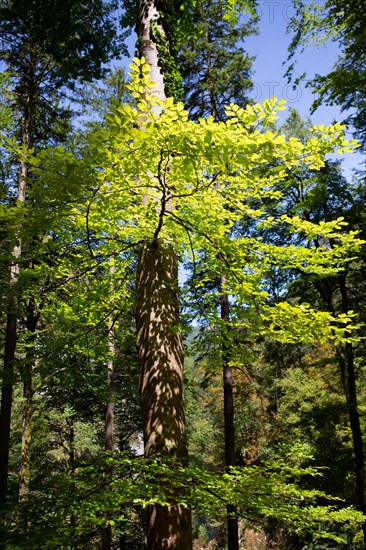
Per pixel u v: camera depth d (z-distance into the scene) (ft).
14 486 43.68
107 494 9.86
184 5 20.57
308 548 45.39
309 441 43.80
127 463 10.83
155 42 17.16
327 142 9.45
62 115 36.73
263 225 14.16
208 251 14.74
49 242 13.89
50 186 10.16
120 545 44.09
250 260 13.69
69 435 46.01
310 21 25.98
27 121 33.47
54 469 43.96
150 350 13.25
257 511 11.39
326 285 37.27
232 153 9.15
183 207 12.80
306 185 37.17
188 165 9.44
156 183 12.18
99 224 14.85
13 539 9.72
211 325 17.35
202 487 10.52
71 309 18.57
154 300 13.82
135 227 14.67
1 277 14.71
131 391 39.11
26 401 30.12
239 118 9.12
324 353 52.31
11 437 48.42
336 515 13.56
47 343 19.33
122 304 18.57
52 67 34.94
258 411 61.72
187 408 52.26
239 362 18.07
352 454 40.04
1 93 32.96
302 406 52.44
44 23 29.86
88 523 9.59
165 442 12.05
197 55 39.22
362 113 28.81
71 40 31.50
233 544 29.76
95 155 9.47
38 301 19.69
